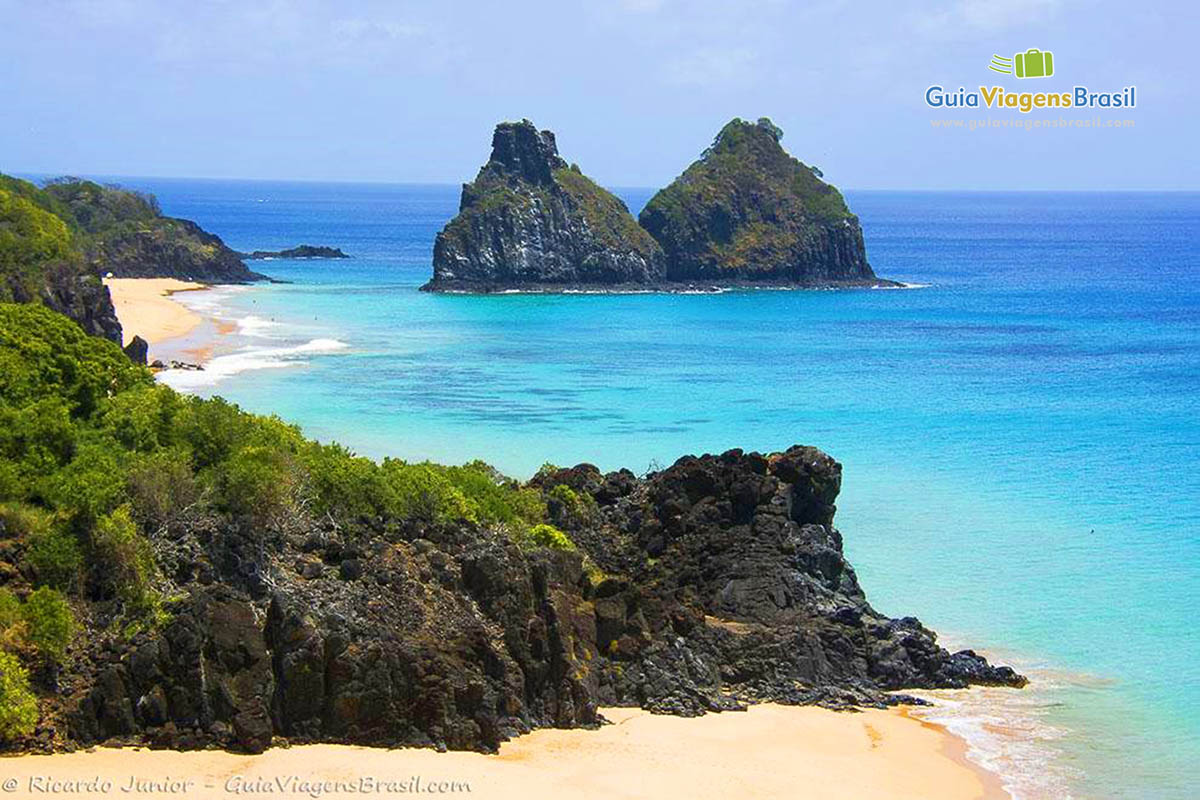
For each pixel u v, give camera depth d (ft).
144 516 157.89
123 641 143.64
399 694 145.28
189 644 141.90
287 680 142.61
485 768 140.77
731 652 177.88
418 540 167.94
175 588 150.30
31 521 156.15
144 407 194.08
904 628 190.80
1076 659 190.90
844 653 181.88
